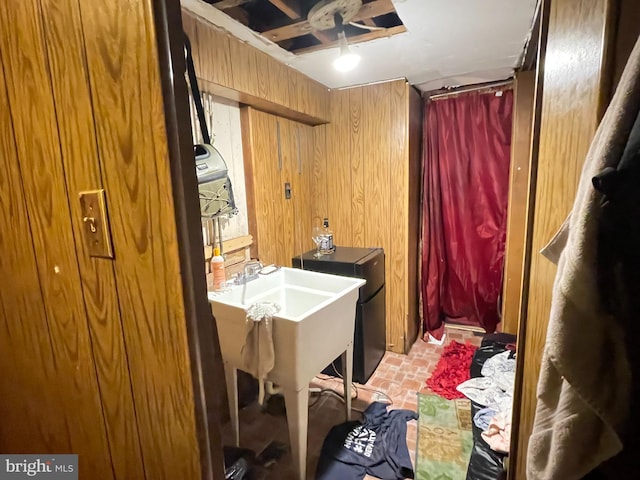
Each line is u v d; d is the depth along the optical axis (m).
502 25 1.63
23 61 0.65
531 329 0.82
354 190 2.72
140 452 0.73
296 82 2.21
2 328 0.87
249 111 2.04
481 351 2.36
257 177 2.13
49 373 0.82
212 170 1.57
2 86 0.69
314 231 2.86
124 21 0.54
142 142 0.57
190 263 0.61
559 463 0.45
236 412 1.73
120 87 0.57
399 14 1.51
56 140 0.65
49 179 0.68
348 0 1.38
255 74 1.85
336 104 2.67
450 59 2.08
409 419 1.93
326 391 2.25
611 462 0.45
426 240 2.97
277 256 2.36
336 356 1.73
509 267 2.64
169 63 0.54
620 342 0.41
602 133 0.43
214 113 1.85
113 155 0.60
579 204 0.46
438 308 3.07
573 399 0.44
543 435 0.49
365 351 2.33
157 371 0.66
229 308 1.53
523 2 1.42
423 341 2.99
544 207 0.77
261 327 1.43
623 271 0.40
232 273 1.99
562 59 0.69
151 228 0.59
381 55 2.00
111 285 0.67
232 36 1.69
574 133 0.62
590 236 0.41
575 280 0.42
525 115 2.37
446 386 2.21
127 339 0.68
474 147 2.75
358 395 2.20
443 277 3.07
